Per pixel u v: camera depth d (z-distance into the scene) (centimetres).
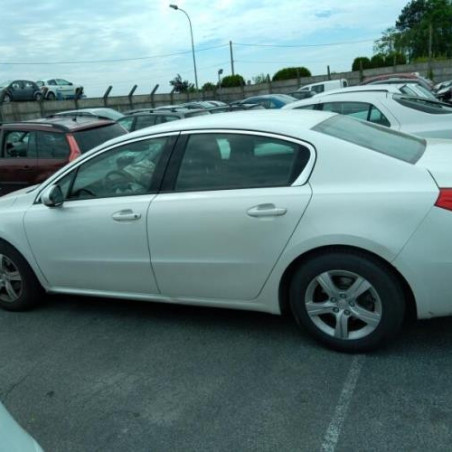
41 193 402
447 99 1978
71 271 391
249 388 292
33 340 375
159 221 342
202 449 247
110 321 397
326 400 275
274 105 1861
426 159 313
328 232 293
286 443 246
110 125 755
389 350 317
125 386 305
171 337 362
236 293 336
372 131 363
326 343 321
